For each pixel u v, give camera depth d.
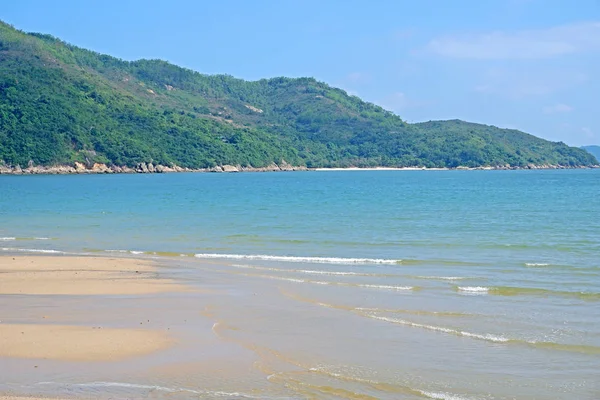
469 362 12.95
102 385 11.48
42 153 159.88
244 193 78.12
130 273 22.59
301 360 12.99
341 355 13.32
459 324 15.66
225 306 17.50
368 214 46.50
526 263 24.84
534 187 95.31
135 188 91.75
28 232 35.16
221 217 44.19
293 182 119.31
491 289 19.75
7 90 169.75
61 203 58.91
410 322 15.84
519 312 16.88
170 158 190.38
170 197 69.25
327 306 17.52
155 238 32.59
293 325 15.56
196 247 29.45
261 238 32.44
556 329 15.22
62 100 176.62
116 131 182.00
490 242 30.86
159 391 11.24
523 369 12.59
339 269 23.59
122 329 14.98
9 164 155.88
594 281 21.19
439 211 49.28
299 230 35.97
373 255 26.97
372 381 11.90
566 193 77.19
